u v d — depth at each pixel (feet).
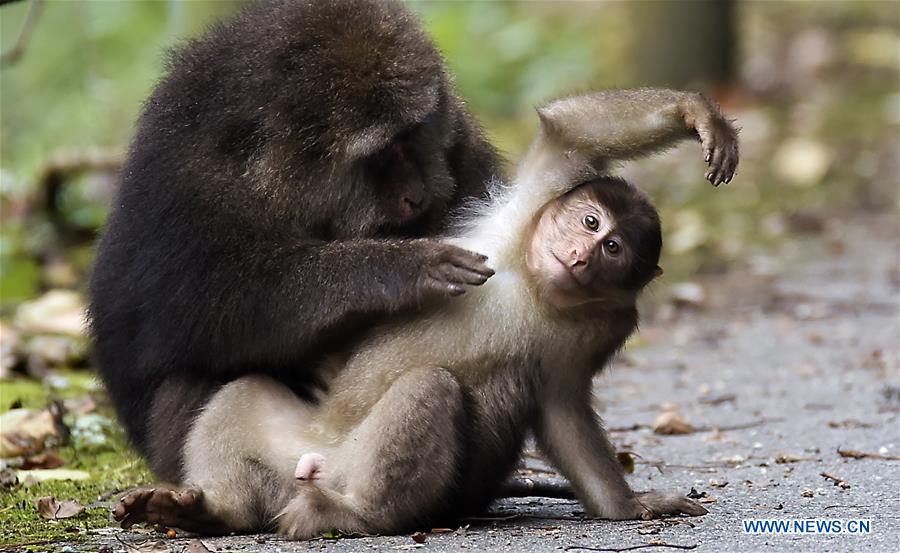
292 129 35.53
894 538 31.63
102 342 37.86
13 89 100.42
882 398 49.67
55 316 60.70
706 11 102.89
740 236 80.12
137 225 36.19
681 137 36.45
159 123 36.52
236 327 34.73
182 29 71.56
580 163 36.58
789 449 42.93
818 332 61.46
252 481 33.86
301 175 35.65
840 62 114.21
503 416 34.35
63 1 103.65
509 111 108.99
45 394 50.26
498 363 34.40
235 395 34.35
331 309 34.22
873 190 86.79
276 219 35.50
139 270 35.94
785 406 49.24
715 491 37.73
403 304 33.96
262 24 36.55
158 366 35.81
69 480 40.70
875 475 38.83
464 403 33.47
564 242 34.47
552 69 112.37
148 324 35.81
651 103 36.14
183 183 35.37
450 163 38.45
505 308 34.40
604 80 110.83
